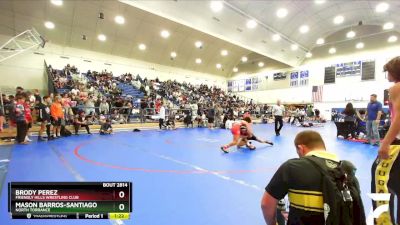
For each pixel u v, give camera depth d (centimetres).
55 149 688
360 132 941
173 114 1559
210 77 3086
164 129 1370
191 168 499
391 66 190
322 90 2397
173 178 428
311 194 135
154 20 1975
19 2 1542
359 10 1631
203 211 298
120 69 2269
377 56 2047
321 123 1906
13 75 1733
